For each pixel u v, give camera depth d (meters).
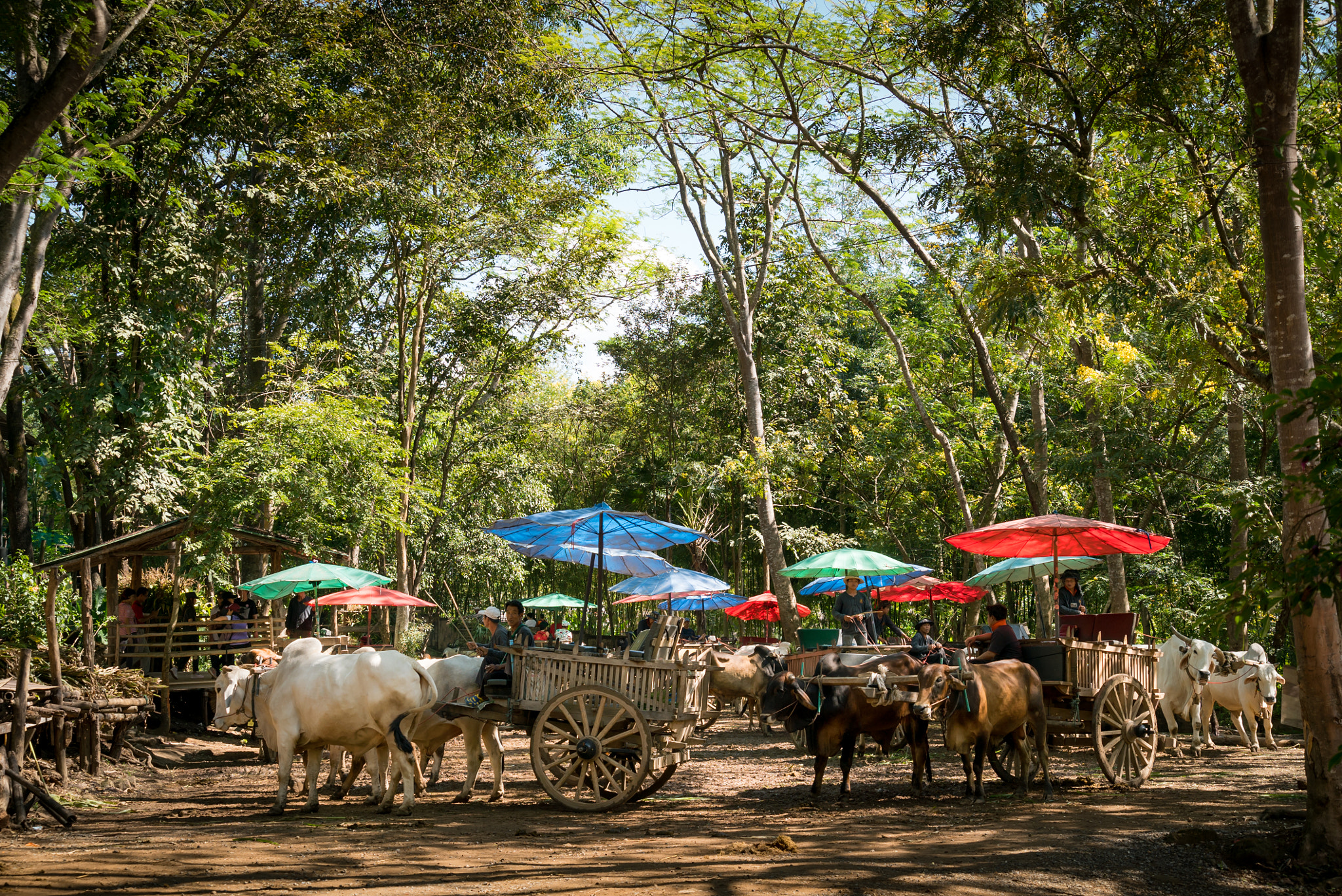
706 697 11.30
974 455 30.95
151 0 11.32
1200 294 12.94
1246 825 8.91
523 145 26.20
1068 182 13.02
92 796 12.02
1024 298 13.95
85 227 19.70
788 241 31.98
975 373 29.81
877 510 32.44
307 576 17.47
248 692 10.74
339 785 12.88
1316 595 7.97
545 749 10.79
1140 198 13.57
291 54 22.22
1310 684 8.03
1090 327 18.12
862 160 15.90
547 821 9.66
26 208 12.73
